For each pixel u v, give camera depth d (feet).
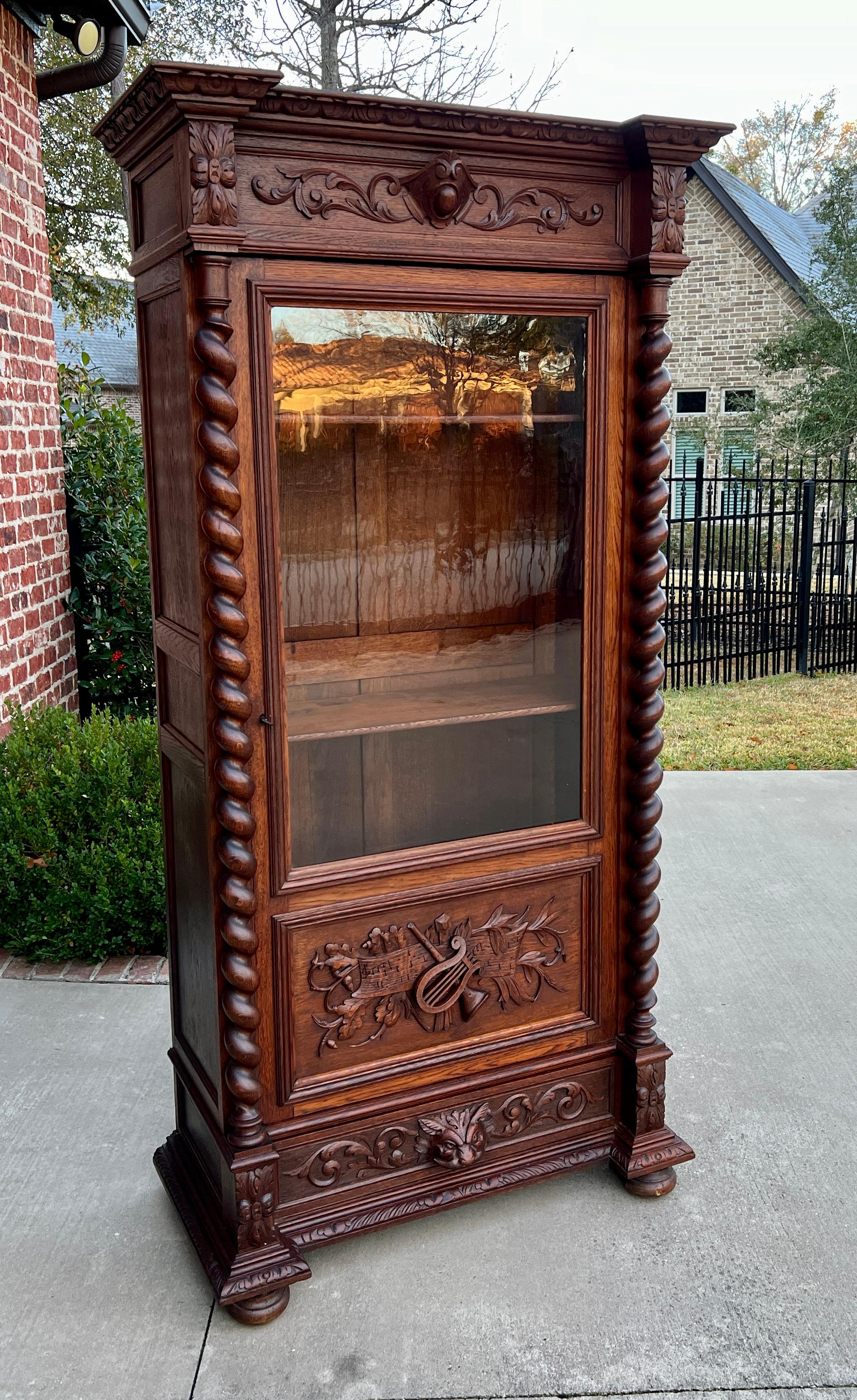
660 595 6.93
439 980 6.77
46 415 14.79
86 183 35.29
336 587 6.25
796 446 39.73
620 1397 5.70
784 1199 7.35
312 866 6.34
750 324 45.80
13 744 11.97
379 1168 6.79
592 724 7.02
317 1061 6.54
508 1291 6.50
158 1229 7.14
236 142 5.30
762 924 11.92
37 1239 7.02
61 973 10.85
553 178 6.21
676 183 6.34
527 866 6.98
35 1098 8.61
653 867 7.27
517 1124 7.21
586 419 6.64
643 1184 7.37
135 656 16.20
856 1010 9.99
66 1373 5.90
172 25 34.65
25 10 13.80
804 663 27.66
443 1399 5.69
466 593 6.68
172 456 6.23
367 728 6.49
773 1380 5.80
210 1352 6.05
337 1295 6.49
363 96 5.39
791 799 16.52
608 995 7.43
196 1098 6.95
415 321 6.16
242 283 5.49
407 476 6.40
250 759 5.95
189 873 6.77
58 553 15.16
